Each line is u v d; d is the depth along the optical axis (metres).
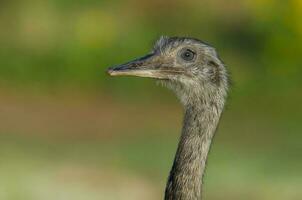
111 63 23.48
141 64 7.78
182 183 7.53
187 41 7.80
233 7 27.06
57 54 23.58
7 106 20.92
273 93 22.45
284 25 24.28
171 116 21.00
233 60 24.42
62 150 17.69
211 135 7.73
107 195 15.12
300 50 23.73
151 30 25.84
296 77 23.20
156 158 17.28
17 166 16.16
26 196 14.75
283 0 24.64
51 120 20.16
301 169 16.27
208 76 7.77
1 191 14.89
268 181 15.57
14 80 22.75
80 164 16.62
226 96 7.82
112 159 17.06
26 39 24.50
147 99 22.06
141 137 19.16
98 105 21.61
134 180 15.91
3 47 23.89
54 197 14.81
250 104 21.56
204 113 7.76
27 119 20.08
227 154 17.25
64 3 25.30
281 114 20.94
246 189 15.27
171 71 7.77
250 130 19.56
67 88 22.61
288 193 15.11
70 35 24.41
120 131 19.67
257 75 23.38
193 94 7.78
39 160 16.66
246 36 25.53
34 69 23.12
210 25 26.78
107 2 25.95
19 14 25.16
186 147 7.66
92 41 23.98
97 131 19.56
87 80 22.94
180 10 27.30
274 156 17.17
